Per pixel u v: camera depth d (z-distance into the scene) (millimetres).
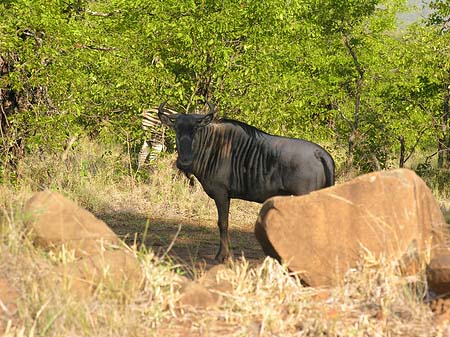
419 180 12461
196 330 10500
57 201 12398
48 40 26625
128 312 10477
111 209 25609
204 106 31234
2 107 27859
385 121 38719
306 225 12016
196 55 30609
